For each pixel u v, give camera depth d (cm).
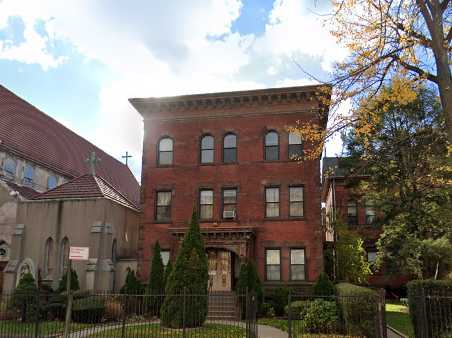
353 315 1612
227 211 2886
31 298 2072
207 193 2962
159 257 2505
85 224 2870
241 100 2981
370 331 1579
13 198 3162
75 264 2794
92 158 3319
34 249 2902
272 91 2914
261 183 2898
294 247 2778
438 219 2506
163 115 3102
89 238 2834
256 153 2941
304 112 2928
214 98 2986
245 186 2912
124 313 1702
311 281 2717
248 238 2738
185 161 3019
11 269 2831
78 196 2988
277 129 2942
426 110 2828
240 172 2936
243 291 2375
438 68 1424
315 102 2898
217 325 1955
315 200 2812
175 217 2950
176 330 1814
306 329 1802
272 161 2908
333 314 1794
